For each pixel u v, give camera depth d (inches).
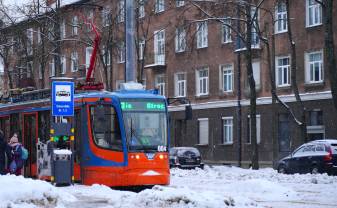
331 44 1246.3
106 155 863.7
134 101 872.3
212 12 1653.5
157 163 861.2
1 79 2456.9
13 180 625.0
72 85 874.8
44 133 1024.9
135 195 666.8
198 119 2144.4
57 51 1801.2
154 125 876.6
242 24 1803.6
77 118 922.1
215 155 2063.2
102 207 595.5
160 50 2282.2
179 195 597.9
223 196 612.1
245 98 1946.4
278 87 1830.7
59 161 865.5
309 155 1273.4
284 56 1813.5
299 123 1461.6
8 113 1164.5
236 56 1987.0
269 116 1862.7
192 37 1550.2
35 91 1087.6
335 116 1646.2
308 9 1753.2
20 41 1948.8
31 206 562.6
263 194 801.6
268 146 1863.9
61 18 1774.1
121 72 2413.9
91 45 1742.1
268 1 1834.4
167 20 2217.0
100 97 883.4
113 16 1840.6
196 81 2153.1
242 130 1962.4
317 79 1720.0
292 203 689.6
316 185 941.8
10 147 893.8
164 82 2298.2
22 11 1815.9
